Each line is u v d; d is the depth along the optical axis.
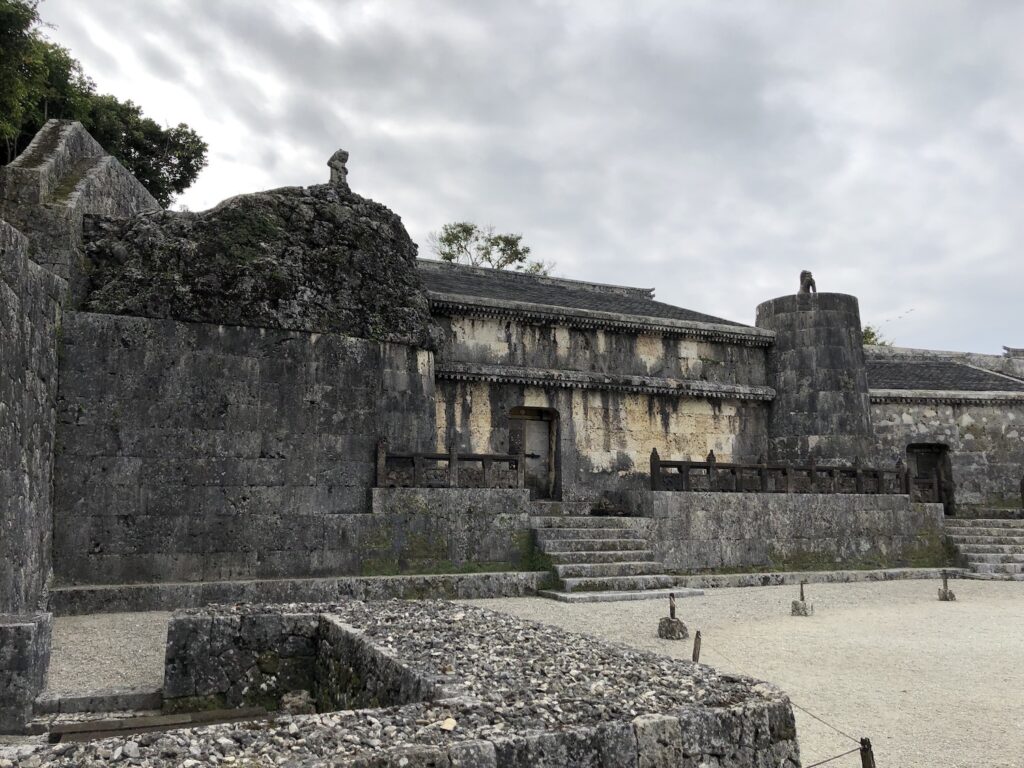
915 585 19.41
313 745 3.99
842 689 8.88
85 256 16.17
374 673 6.09
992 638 12.02
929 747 6.93
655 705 4.76
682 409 23.64
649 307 27.52
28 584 12.59
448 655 5.89
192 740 4.02
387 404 17.72
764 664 10.11
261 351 16.45
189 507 15.41
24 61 20.42
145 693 7.83
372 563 16.27
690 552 19.42
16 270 12.08
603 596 15.73
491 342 21.31
